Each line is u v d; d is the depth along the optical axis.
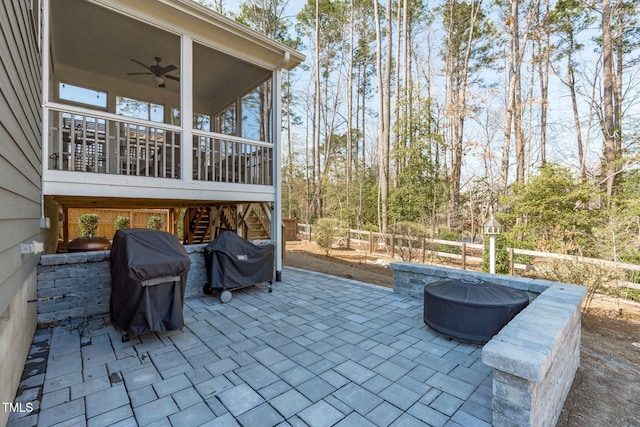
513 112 12.96
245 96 7.06
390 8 11.80
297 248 11.81
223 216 7.73
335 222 11.22
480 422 1.97
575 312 2.69
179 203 6.72
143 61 6.15
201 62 6.00
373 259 9.42
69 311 3.69
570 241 7.07
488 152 12.95
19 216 2.15
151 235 3.43
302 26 16.84
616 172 9.07
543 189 7.50
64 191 3.75
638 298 5.43
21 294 2.42
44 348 2.96
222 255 4.53
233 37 5.15
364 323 3.73
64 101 6.33
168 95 7.71
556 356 2.05
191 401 2.15
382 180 12.20
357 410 2.09
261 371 2.58
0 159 1.61
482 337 3.06
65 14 4.53
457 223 13.84
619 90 12.51
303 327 3.59
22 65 2.26
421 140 11.88
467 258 8.41
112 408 2.06
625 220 6.21
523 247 7.57
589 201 7.41
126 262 3.04
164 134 4.63
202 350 2.97
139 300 3.03
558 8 12.89
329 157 18.94
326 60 18.59
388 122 12.09
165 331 3.18
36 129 3.09
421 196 11.56
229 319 3.83
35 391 2.24
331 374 2.55
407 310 4.23
